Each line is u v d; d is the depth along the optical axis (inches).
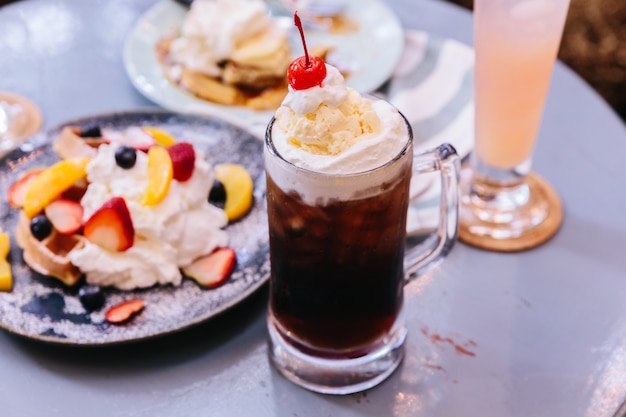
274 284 26.9
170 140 33.3
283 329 27.1
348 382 27.0
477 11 30.3
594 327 29.2
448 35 43.6
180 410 26.7
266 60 39.7
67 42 42.8
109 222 28.8
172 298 28.9
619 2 63.8
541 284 30.6
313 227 24.7
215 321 29.1
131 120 35.0
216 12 40.8
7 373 27.5
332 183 23.8
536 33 29.5
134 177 30.3
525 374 27.8
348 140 24.2
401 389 27.4
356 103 24.8
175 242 29.5
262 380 27.5
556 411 26.8
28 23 44.0
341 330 26.3
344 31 43.1
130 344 28.3
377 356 27.1
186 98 38.2
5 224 31.3
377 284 25.9
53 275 29.3
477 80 31.6
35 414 26.5
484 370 27.9
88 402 26.8
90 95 39.3
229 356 28.2
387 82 39.6
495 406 26.9
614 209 33.4
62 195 31.0
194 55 40.2
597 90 65.7
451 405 26.9
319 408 26.8
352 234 24.8
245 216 31.9
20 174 32.8
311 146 24.3
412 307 29.9
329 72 24.4
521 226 32.4
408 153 24.6
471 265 31.3
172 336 28.6
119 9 45.4
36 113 37.8
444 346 28.6
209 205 31.4
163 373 27.6
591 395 27.2
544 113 37.9
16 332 27.3
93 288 28.5
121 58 41.9
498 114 31.5
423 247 28.8
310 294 25.9
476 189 33.6
